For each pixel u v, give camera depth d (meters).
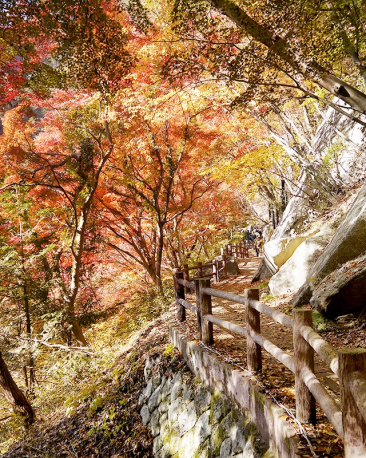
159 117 10.16
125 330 11.31
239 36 5.78
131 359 7.65
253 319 4.23
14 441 8.15
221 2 5.21
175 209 14.29
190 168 14.49
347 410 1.98
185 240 18.62
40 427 8.06
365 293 5.34
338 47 5.38
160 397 6.05
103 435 6.45
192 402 5.19
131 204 14.54
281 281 8.95
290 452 2.94
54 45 7.97
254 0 5.44
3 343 10.44
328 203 10.97
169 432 5.45
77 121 12.37
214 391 4.85
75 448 6.48
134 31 9.41
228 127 12.51
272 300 8.59
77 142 12.66
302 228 11.90
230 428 4.20
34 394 10.42
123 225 15.27
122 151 12.45
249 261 21.67
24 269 11.61
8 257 11.25
